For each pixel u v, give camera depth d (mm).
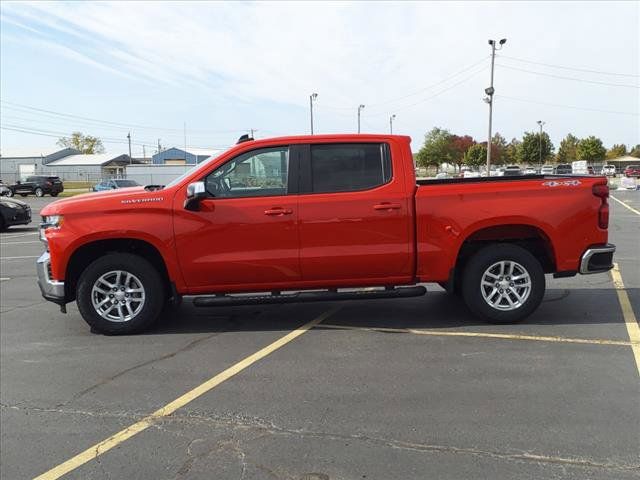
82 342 5781
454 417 3816
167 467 3289
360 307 6941
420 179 6355
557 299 7090
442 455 3326
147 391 4438
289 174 5746
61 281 5789
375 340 5574
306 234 5672
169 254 5676
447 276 5797
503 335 5617
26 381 4738
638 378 4434
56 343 5781
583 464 3191
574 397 4094
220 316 6684
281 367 4871
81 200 5801
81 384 4633
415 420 3787
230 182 5758
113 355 5332
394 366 4824
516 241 6133
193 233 5648
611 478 3053
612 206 23844
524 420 3746
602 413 3824
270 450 3441
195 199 5551
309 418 3863
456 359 4961
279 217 5652
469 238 5938
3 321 6738
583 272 5859
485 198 5727
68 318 6848
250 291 5816
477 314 5945
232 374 4738
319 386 4422
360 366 4848
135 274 5820
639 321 6039
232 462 3316
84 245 5793
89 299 5828
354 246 5707
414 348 5293
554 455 3293
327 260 5699
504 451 3354
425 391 4270
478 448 3396
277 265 5691
